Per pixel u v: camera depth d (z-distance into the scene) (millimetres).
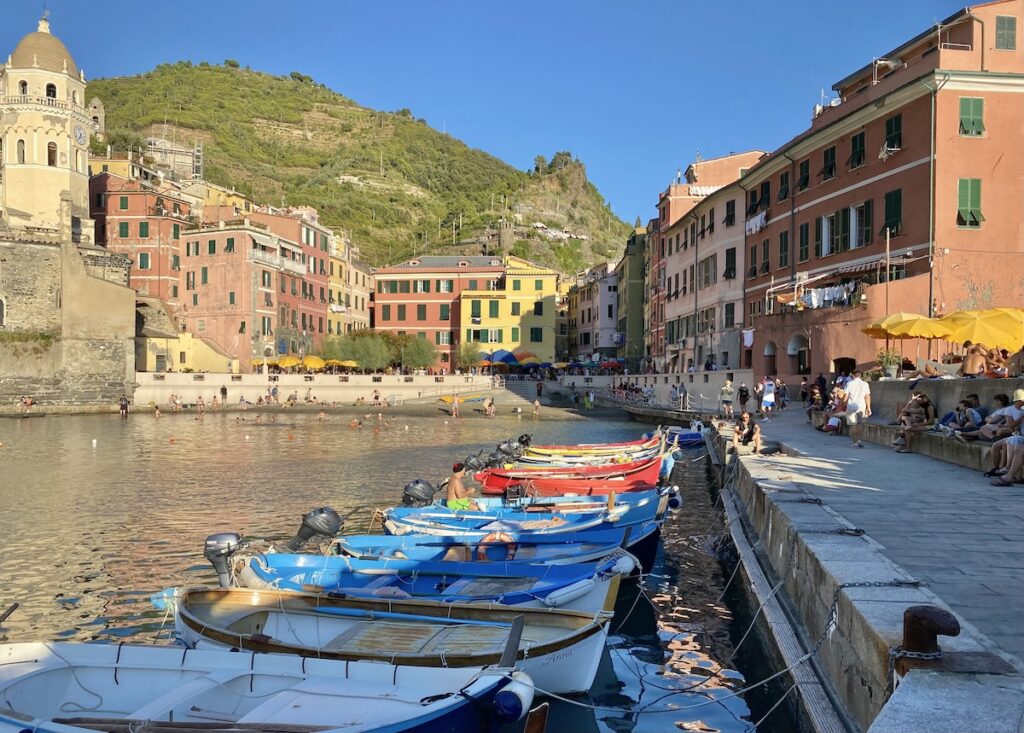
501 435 49531
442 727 6766
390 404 74875
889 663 6137
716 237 57531
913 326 24312
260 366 81375
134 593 14727
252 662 8070
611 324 98062
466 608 10133
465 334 94125
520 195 191625
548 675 9289
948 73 33031
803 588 10461
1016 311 24469
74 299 69500
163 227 85312
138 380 71875
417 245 143250
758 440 24109
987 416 19266
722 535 19516
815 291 39219
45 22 79438
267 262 83688
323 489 27062
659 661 11422
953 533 11008
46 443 43562
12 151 75875
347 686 7652
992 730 4703
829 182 41438
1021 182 33500
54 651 8133
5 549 18094
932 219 33531
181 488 27312
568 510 18406
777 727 9141
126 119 171250
